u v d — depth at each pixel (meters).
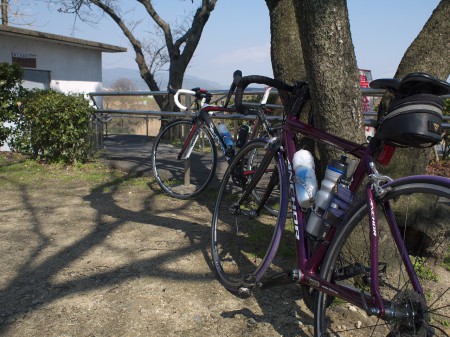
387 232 2.21
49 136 6.47
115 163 6.41
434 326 1.76
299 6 2.45
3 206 4.57
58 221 4.10
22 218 4.18
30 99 6.99
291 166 2.39
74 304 2.61
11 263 3.17
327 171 2.11
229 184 3.45
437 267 2.89
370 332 2.31
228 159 4.40
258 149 2.87
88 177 5.85
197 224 3.98
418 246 2.80
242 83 2.64
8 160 7.06
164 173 5.64
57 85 12.48
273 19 3.38
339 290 1.96
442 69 2.81
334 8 2.39
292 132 2.54
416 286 1.82
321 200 2.09
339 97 2.50
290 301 2.67
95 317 2.48
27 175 6.02
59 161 6.61
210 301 2.66
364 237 2.41
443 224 2.76
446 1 2.81
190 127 5.05
